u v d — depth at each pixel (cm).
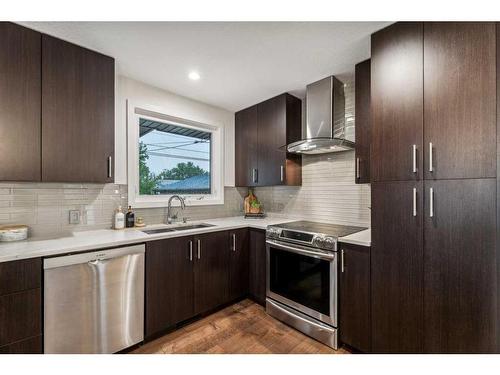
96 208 214
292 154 278
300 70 216
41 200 187
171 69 214
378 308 160
